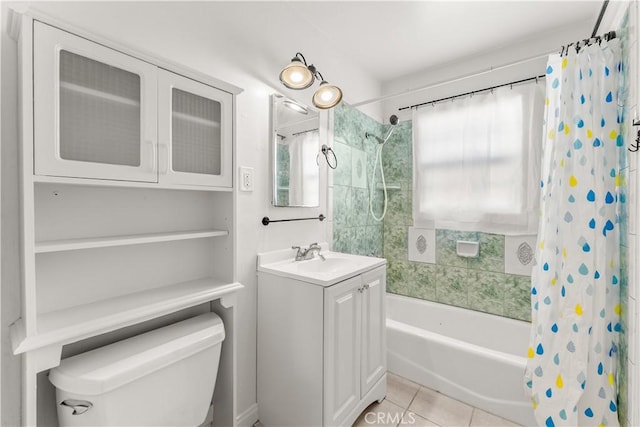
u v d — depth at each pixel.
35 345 0.76
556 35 2.02
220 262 1.38
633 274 1.15
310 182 1.97
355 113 2.45
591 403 1.26
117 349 1.00
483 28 1.99
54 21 0.77
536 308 1.51
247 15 1.56
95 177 0.86
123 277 1.13
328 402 1.33
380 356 1.77
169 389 1.04
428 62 2.45
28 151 0.75
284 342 1.49
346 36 2.09
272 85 1.71
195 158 1.17
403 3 1.75
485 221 2.27
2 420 0.86
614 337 1.30
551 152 1.49
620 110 1.31
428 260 2.60
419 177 2.60
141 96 0.97
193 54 1.33
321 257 1.87
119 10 1.10
